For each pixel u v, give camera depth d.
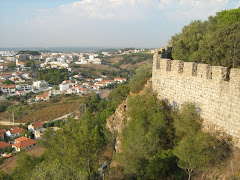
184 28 32.91
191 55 26.89
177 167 17.72
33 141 72.19
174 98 23.33
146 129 22.14
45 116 108.75
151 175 17.23
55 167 17.91
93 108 100.06
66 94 152.12
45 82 184.00
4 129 90.88
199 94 19.73
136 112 24.48
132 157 20.31
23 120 104.69
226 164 15.58
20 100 138.00
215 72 17.94
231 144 16.20
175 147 18.80
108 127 34.06
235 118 15.98
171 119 22.67
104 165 27.48
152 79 27.53
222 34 24.50
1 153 69.12
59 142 30.11
